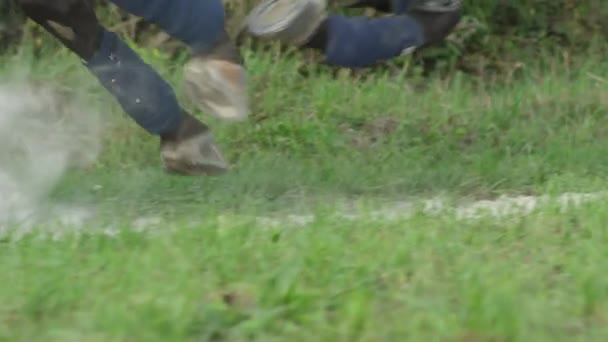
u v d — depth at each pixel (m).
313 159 19.78
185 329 9.25
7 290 10.46
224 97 12.00
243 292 10.13
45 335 9.38
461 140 21.38
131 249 12.19
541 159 19.27
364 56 12.60
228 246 11.88
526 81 25.52
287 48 24.53
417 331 9.20
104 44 12.66
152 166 19.19
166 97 12.97
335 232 12.97
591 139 21.06
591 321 9.70
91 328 9.42
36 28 24.48
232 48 12.13
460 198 17.25
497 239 12.88
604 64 25.98
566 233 13.19
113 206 15.91
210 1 11.84
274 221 14.53
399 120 22.06
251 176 17.33
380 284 10.68
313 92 23.27
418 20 12.88
